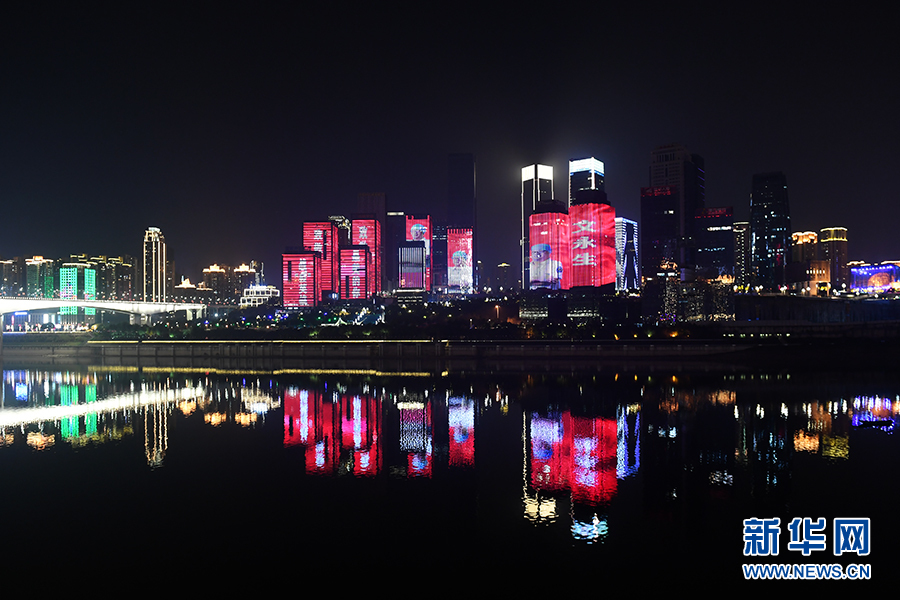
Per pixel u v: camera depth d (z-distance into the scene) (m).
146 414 158.38
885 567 62.19
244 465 103.44
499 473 97.12
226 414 156.88
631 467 99.81
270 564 63.62
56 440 125.00
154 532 72.50
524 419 144.75
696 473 95.38
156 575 61.22
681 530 72.06
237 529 73.19
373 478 94.88
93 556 65.56
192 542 69.31
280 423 143.00
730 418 141.12
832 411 149.12
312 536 71.19
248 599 56.53
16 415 158.38
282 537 70.75
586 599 56.47
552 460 105.19
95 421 147.62
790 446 112.50
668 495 84.75
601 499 83.38
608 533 71.31
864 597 56.31
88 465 103.69
